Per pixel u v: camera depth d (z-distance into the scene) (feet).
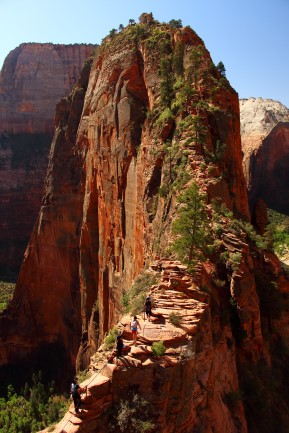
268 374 78.74
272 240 119.14
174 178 101.91
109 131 153.48
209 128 111.34
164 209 100.17
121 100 146.00
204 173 96.37
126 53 152.87
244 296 73.46
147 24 163.02
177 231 73.46
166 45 140.67
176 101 119.75
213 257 76.13
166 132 116.78
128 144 138.00
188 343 54.39
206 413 55.88
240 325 73.00
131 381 49.70
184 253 72.95
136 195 126.31
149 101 138.51
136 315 61.82
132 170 133.59
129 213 133.69
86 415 47.24
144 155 124.06
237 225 88.17
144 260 109.29
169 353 52.54
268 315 94.27
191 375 53.83
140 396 49.26
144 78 143.74
